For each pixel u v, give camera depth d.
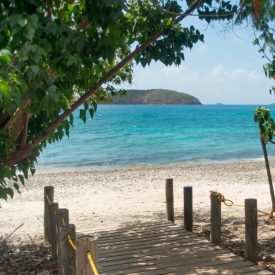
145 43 6.71
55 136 6.84
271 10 6.33
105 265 6.91
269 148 39.47
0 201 15.55
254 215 7.03
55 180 21.53
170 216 9.96
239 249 8.21
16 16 3.87
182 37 6.99
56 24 4.73
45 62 5.04
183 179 21.16
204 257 7.25
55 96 3.92
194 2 6.63
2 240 9.72
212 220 7.99
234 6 6.61
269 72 8.75
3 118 5.92
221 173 23.39
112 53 5.37
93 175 23.42
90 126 67.50
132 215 12.43
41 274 7.18
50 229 7.86
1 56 3.36
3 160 6.04
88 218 12.11
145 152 36.50
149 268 6.76
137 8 6.87
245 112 145.62
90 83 6.29
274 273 6.81
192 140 46.31
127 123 75.62
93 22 5.34
